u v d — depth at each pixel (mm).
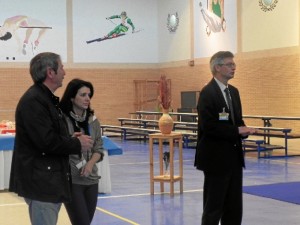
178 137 8484
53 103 3600
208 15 21469
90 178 4438
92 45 23938
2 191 8984
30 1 22875
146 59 24797
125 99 24516
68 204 4344
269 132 15555
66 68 23562
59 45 23438
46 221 3535
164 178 8461
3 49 22562
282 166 11844
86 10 23797
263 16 18703
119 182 9930
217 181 4762
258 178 10156
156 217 6922
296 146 16141
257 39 19031
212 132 4688
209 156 4762
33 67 3572
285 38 17797
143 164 12641
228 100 4801
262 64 18844
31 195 3484
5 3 22516
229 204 4871
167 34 24172
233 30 20109
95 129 4512
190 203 7816
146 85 24781
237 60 20000
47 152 3473
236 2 19875
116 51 24344
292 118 14289
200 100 4773
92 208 4473
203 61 21859
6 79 22609
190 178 10281
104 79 24172
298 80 17328
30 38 22922
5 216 7090
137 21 24609
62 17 23438
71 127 4363
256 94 19203
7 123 10945
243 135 4754
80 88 4398
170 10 23891
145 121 19266
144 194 8633
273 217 6863
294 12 17375
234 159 4801
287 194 8422
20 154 3523
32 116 3451
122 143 18594
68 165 3650
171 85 23984
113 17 24219
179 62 23438
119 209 7457
